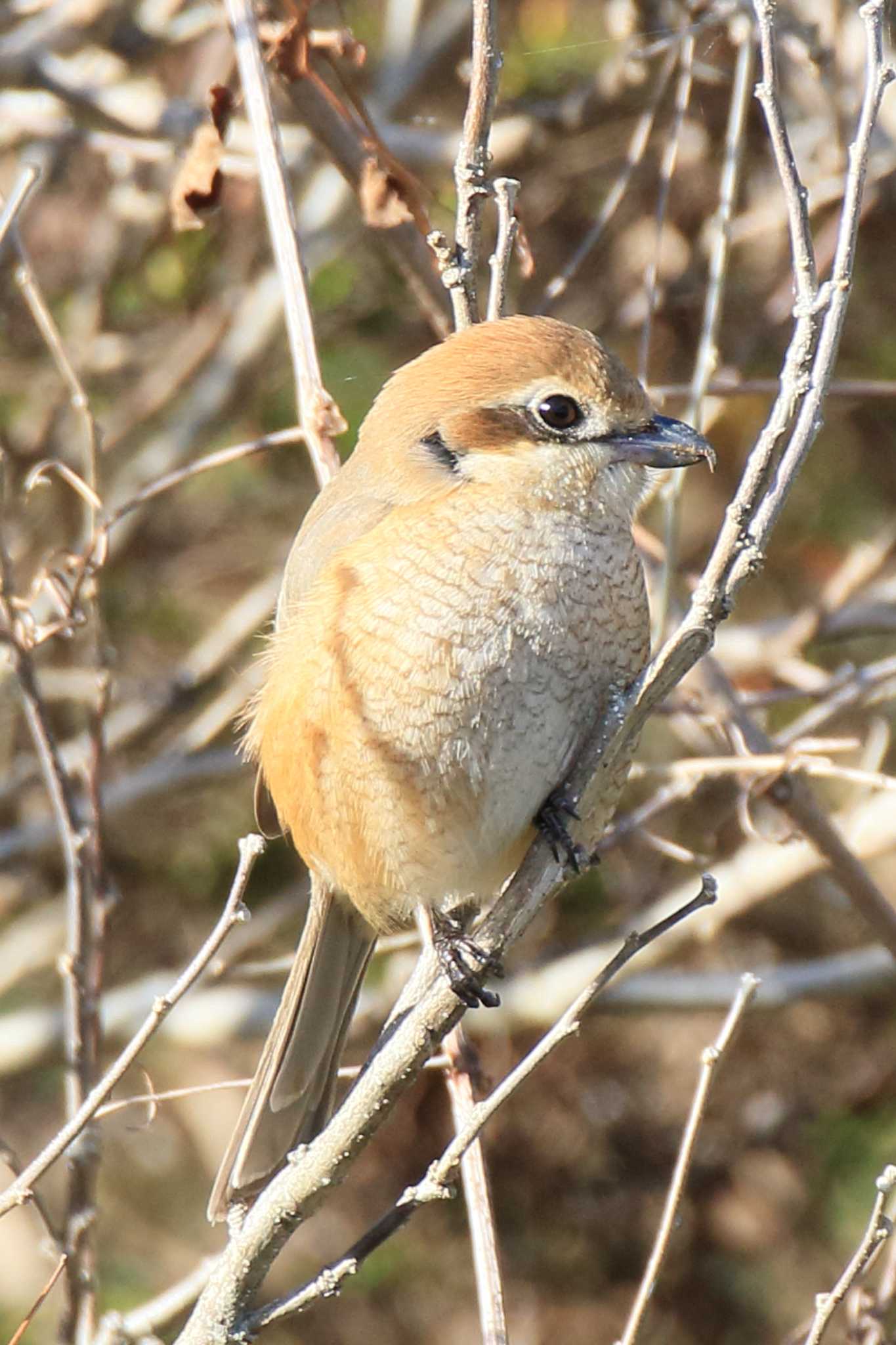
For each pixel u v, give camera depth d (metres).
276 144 7.34
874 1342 7.20
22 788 11.63
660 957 10.41
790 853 10.00
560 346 7.08
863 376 12.01
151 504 12.31
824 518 12.27
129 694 12.07
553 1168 11.23
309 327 7.34
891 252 11.43
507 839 7.03
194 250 12.20
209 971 8.73
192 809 12.28
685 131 10.98
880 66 5.54
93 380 12.72
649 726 11.31
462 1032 6.94
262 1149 7.09
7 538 11.15
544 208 11.46
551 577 6.89
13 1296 10.93
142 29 11.37
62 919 11.77
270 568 12.57
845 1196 11.14
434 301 8.38
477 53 6.82
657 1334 11.01
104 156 12.34
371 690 6.86
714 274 8.17
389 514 7.05
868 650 12.60
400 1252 11.27
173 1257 11.47
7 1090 11.96
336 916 7.61
